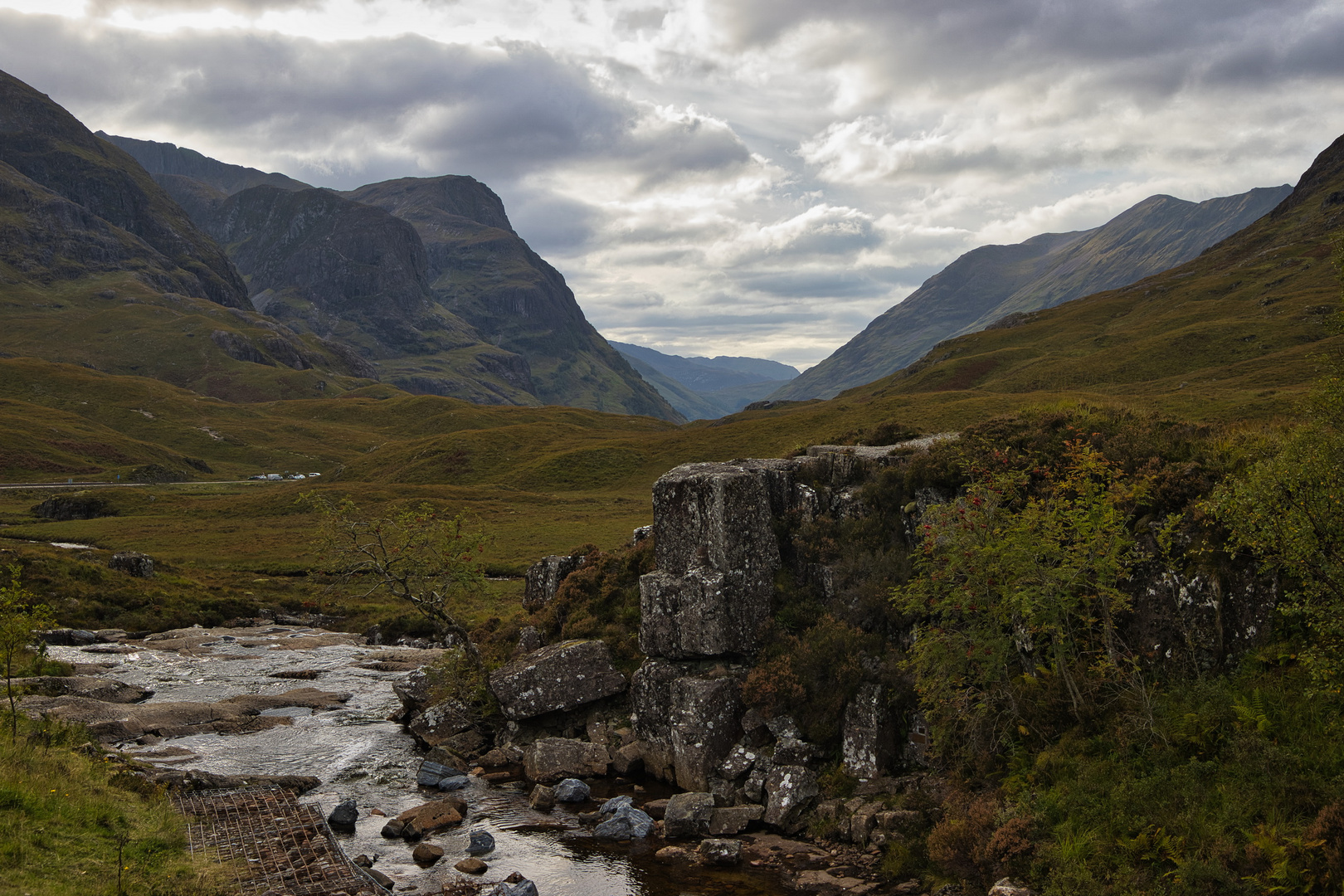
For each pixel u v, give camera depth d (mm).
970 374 185375
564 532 88938
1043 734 19141
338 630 61562
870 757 21719
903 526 27031
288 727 33219
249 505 121312
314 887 16797
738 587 26359
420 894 17953
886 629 25219
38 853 14945
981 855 16859
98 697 35688
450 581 33656
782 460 32000
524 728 28984
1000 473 24078
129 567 66625
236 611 64125
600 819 22500
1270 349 130250
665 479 28391
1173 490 20812
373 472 161750
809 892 17734
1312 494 15445
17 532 107312
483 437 166000
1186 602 19266
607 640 30125
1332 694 15633
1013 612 19750
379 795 24891
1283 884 13125
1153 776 16500
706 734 23969
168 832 18219
